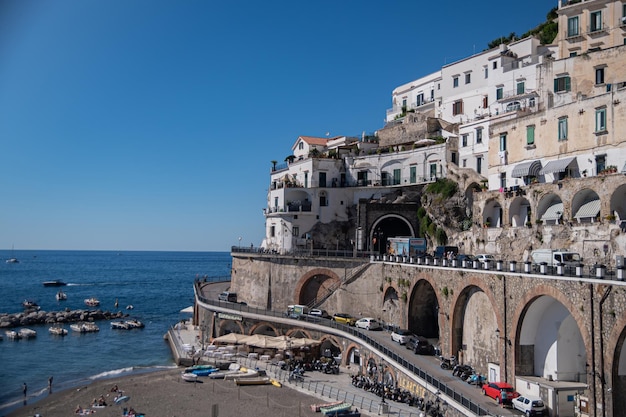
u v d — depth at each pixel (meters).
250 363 67.69
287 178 100.12
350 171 95.69
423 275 62.12
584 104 54.16
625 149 49.56
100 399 56.62
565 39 71.62
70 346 89.94
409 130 97.12
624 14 66.62
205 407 53.28
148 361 79.06
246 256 93.81
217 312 81.62
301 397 54.81
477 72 92.00
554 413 39.28
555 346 42.97
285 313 76.75
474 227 68.81
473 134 77.94
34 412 54.59
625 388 35.84
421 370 47.50
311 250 84.50
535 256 49.28
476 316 52.31
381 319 72.19
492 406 40.78
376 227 88.50
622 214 49.06
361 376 58.81
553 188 55.69
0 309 136.62
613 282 35.59
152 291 192.00
